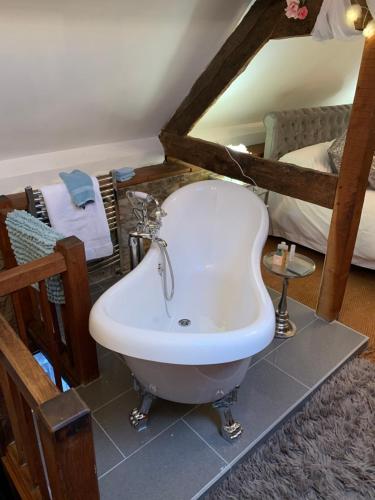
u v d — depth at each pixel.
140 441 1.78
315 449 1.77
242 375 1.67
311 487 1.64
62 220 2.55
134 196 2.23
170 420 1.88
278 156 3.48
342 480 1.65
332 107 3.79
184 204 2.68
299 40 2.67
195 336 1.42
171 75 2.69
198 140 3.03
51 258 1.75
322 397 2.05
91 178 2.63
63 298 1.96
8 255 2.36
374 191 3.19
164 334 1.43
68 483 0.94
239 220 2.66
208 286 2.69
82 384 2.07
